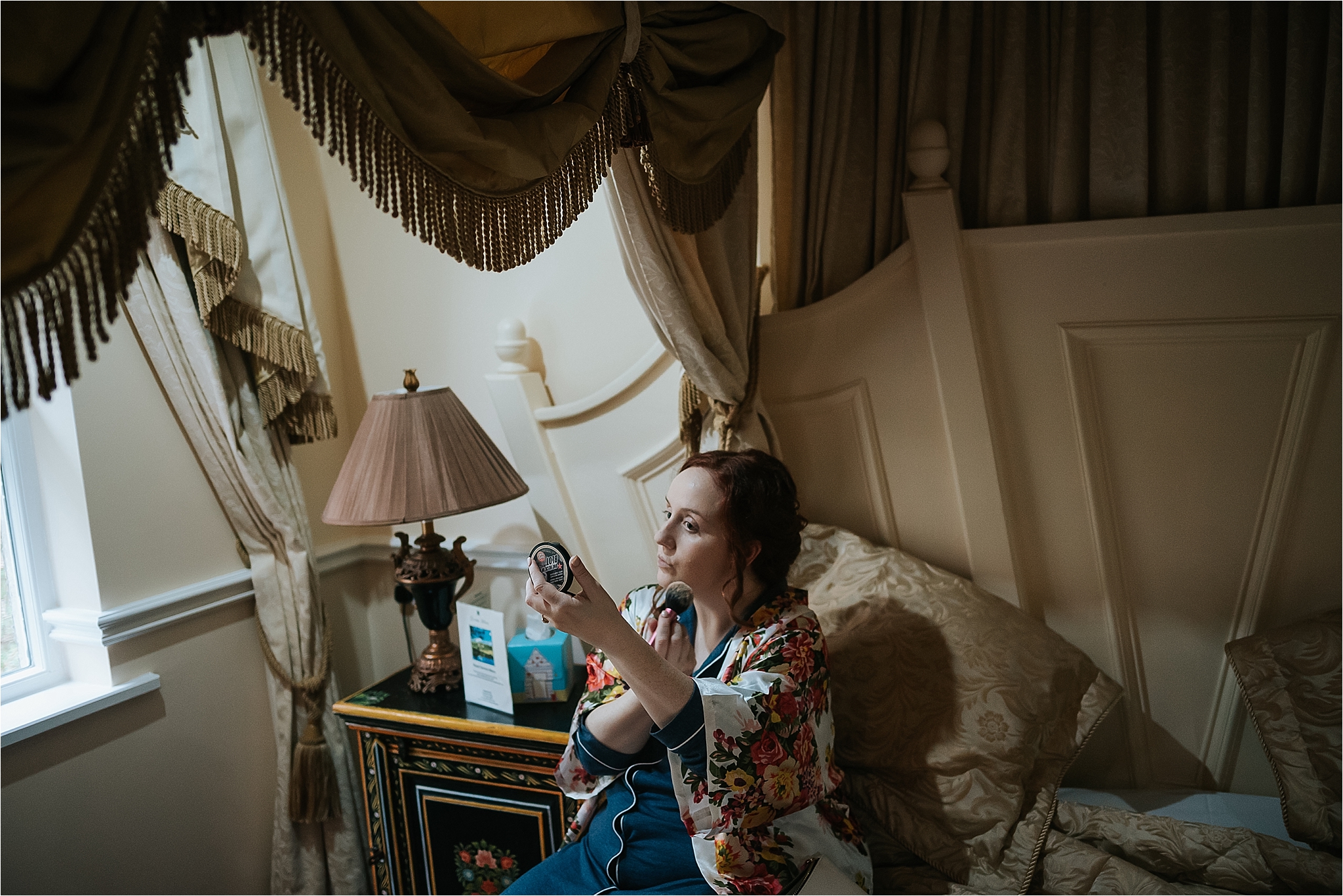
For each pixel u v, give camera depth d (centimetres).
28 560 205
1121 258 187
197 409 213
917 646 181
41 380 76
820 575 204
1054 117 193
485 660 204
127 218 79
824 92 204
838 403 213
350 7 92
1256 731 188
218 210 194
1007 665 176
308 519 247
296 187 257
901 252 200
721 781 140
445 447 201
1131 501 195
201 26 82
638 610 182
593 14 124
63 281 76
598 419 227
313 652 233
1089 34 189
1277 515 183
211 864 227
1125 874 156
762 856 144
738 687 145
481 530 257
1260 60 175
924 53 198
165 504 216
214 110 195
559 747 190
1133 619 198
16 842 187
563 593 138
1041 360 196
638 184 154
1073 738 175
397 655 274
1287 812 161
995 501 200
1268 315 179
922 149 193
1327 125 171
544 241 123
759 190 223
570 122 120
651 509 228
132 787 208
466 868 207
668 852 153
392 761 211
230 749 231
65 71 75
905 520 212
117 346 206
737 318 191
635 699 162
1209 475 188
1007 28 192
